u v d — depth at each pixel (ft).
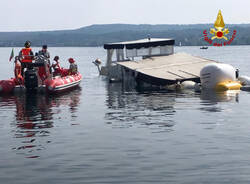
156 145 37.83
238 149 36.06
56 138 41.19
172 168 30.89
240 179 28.35
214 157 33.65
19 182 28.17
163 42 114.21
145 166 31.45
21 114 56.13
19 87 82.23
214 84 86.58
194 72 95.40
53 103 67.41
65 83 84.17
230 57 288.71
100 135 42.34
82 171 30.40
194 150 35.91
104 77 127.13
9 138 41.29
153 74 92.12
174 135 41.96
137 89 89.92
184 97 73.61
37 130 45.19
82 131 44.45
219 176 28.99
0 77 132.26
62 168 31.14
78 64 226.99
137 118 52.11
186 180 28.25
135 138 40.75
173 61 106.32
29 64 81.92
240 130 44.11
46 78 83.20
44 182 28.12
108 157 34.04
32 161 33.04
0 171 30.58
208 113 55.42
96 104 66.03
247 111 56.85
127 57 113.29
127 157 33.96
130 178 28.76
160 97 74.33
